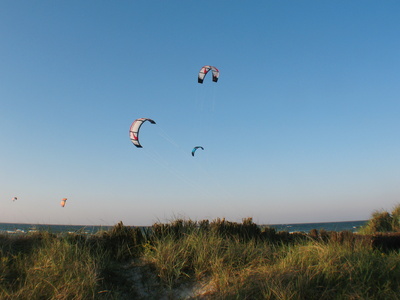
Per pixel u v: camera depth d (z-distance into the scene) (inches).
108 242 321.4
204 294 256.8
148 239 333.4
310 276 250.1
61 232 327.6
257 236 354.9
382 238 334.3
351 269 257.0
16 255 288.5
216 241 318.0
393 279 253.8
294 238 362.6
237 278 260.1
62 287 245.6
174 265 286.0
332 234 346.0
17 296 230.8
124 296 263.1
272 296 234.4
